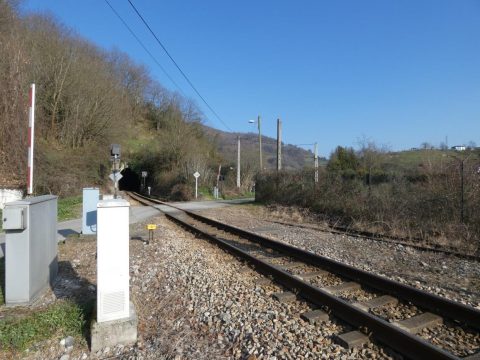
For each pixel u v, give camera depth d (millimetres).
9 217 5371
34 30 36594
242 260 8805
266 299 5973
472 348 4301
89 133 39812
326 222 17094
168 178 50438
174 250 9914
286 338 4484
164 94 79125
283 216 20266
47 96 35594
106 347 4371
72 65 37844
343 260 9180
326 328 4801
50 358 4207
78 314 4941
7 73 25000
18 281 5496
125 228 4555
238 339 4496
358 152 23422
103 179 40438
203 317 5207
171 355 4141
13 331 4492
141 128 74250
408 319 5012
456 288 6777
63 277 7070
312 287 5875
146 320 5199
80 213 20000
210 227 15773
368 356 4094
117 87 51219
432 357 3797
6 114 24391
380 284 6449
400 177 16453
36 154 27047
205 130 64438
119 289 4520
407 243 11258
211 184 48188
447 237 11711
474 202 12180
